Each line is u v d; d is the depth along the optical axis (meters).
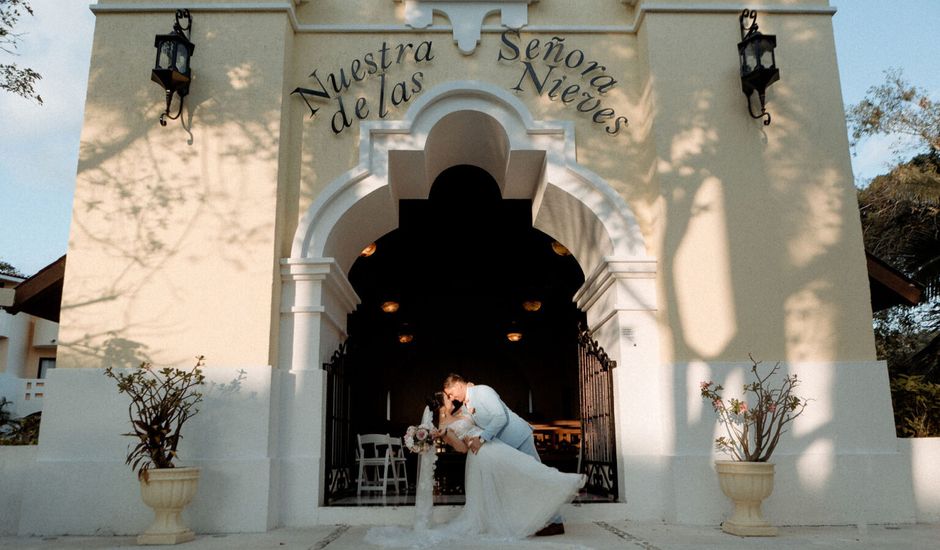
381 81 7.29
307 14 7.47
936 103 16.97
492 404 5.99
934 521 6.32
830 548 5.05
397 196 8.14
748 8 7.22
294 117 7.20
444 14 7.46
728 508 6.19
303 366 6.66
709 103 7.01
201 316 6.41
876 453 6.33
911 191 15.12
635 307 6.79
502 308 15.98
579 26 7.49
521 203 12.07
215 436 6.15
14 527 6.09
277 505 6.31
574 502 6.56
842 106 7.07
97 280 6.46
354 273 14.70
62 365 6.27
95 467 6.07
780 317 6.58
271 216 6.62
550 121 7.22
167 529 5.51
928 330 16.59
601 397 7.31
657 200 6.85
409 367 16.45
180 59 6.70
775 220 6.79
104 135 6.77
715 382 6.42
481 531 5.69
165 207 6.63
